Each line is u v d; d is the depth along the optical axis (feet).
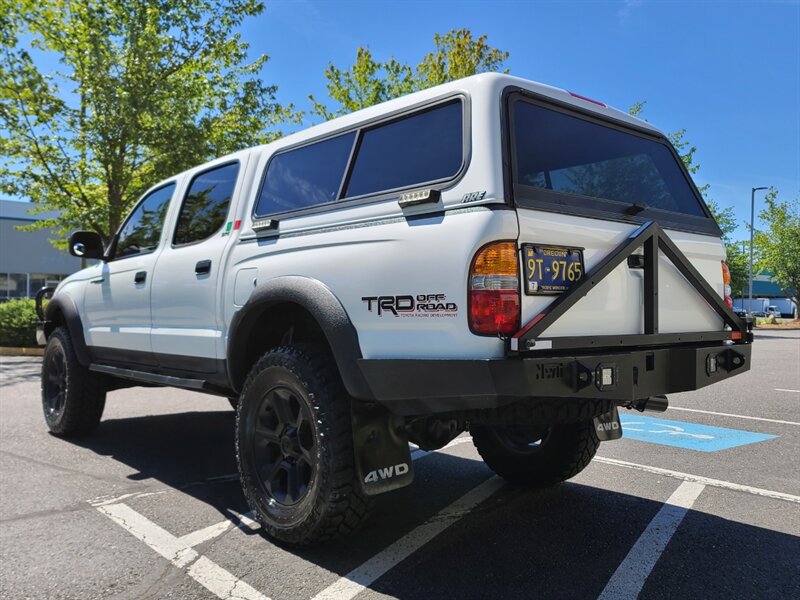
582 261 8.72
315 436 9.37
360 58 59.47
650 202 11.17
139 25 44.78
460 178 8.36
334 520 9.27
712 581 8.76
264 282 10.96
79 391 17.13
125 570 9.21
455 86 9.04
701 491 12.94
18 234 122.21
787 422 20.54
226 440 18.01
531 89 9.22
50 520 11.32
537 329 7.80
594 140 10.29
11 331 48.57
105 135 44.24
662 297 10.14
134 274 15.06
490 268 7.81
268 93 51.65
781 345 61.26
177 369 13.64
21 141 46.19
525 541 10.28
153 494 12.90
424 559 9.57
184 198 14.55
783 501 12.26
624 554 9.71
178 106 45.50
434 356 8.23
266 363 10.36
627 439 17.94
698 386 9.87
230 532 10.77
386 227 9.02
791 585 8.63
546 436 12.75
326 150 11.00
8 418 21.04
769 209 127.65
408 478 9.53
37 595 8.41
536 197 8.44
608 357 8.38
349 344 9.15
